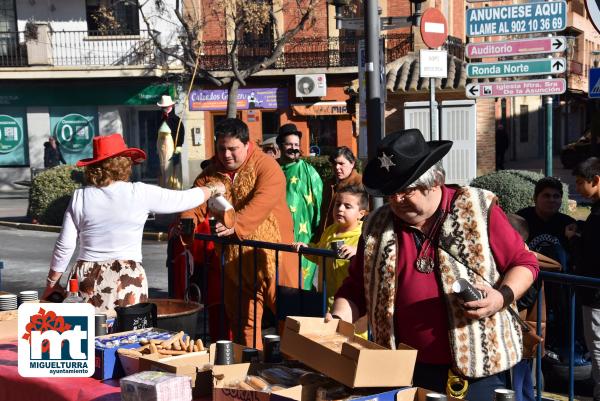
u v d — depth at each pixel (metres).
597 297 5.17
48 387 3.37
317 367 2.92
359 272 3.37
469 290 2.89
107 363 3.42
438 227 3.12
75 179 18.81
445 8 28.34
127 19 29.58
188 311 4.44
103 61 29.58
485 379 3.10
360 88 8.38
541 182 5.80
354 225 5.23
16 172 30.34
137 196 4.54
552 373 5.60
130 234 4.55
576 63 44.38
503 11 9.36
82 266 4.53
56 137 30.27
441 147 3.08
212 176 5.59
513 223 4.55
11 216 20.80
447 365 3.10
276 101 29.77
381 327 3.20
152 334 3.78
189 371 3.15
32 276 12.07
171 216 16.58
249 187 5.44
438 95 16.73
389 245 3.18
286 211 5.68
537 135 46.78
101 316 3.85
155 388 2.88
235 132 5.38
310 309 4.87
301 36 29.22
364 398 2.73
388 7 28.00
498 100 39.09
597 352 5.23
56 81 29.92
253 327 5.63
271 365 3.22
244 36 29.30
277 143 6.88
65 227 4.57
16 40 29.58
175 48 28.80
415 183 3.02
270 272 5.53
